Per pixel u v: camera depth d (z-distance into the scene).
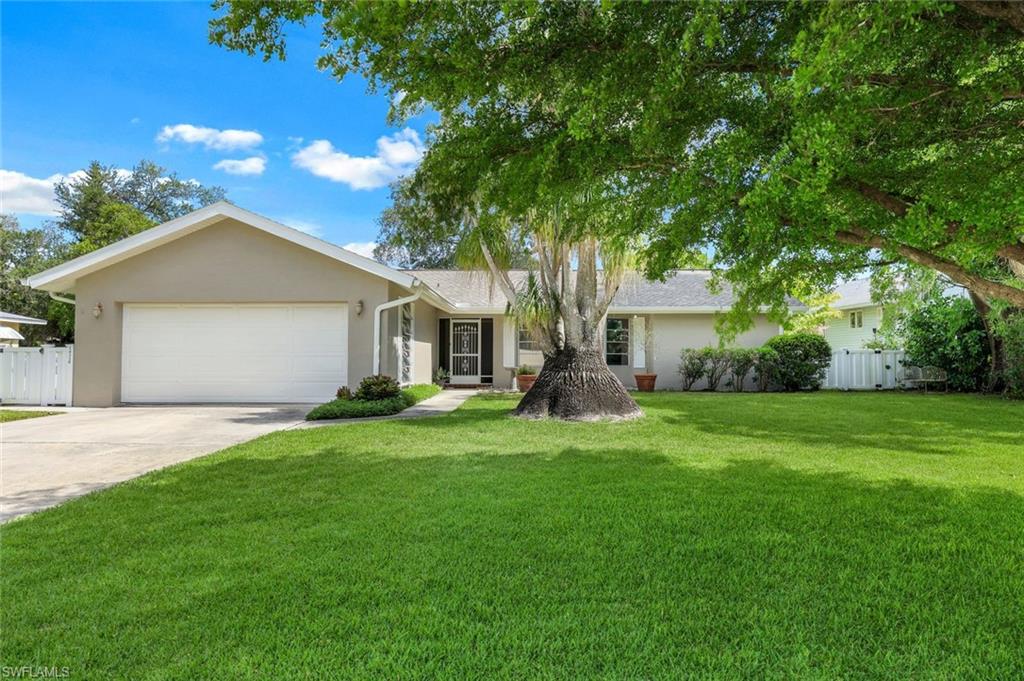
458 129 4.12
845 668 2.20
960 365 15.03
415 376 15.48
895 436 7.73
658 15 3.05
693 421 9.20
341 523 3.88
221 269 11.59
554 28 3.27
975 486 4.90
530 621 2.55
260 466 5.68
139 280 11.63
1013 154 3.35
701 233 4.22
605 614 2.62
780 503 4.37
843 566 3.17
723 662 2.24
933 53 3.11
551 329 10.00
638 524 3.86
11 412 10.38
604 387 9.59
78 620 2.56
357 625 2.52
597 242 9.38
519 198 4.06
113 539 3.57
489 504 4.33
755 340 17.00
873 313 20.28
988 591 2.86
